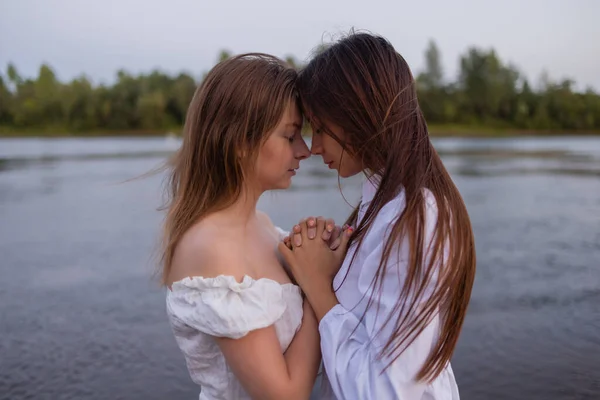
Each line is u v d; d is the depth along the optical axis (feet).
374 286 4.55
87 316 17.79
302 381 4.76
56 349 15.39
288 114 5.18
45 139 172.96
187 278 4.75
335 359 4.64
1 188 48.62
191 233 4.98
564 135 177.68
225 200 5.10
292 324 5.02
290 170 5.37
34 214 35.78
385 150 4.84
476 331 15.88
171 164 5.81
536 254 24.36
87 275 22.33
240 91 5.05
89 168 67.72
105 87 216.54
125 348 15.35
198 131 5.18
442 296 4.47
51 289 20.62
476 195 42.70
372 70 4.87
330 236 5.31
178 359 14.66
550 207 36.78
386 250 4.51
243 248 5.08
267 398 4.60
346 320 4.75
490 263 23.04
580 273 21.38
